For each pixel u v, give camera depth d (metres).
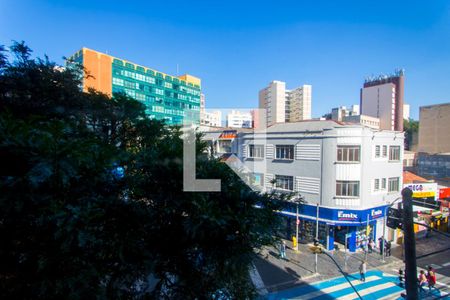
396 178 19.97
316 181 18.55
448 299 11.70
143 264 4.29
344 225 17.67
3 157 3.07
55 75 8.04
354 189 17.73
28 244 3.54
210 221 3.72
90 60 54.66
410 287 4.64
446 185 27.62
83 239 3.23
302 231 19.38
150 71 67.19
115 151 4.32
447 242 19.66
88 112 7.76
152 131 7.73
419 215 20.91
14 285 3.42
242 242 4.16
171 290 5.04
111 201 4.06
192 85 78.81
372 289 12.86
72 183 3.57
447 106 35.81
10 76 7.22
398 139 19.97
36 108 7.41
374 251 18.11
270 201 4.49
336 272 14.70
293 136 19.64
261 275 14.12
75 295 3.38
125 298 4.54
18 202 3.00
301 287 13.03
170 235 4.69
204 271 4.81
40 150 3.00
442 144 35.91
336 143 17.78
